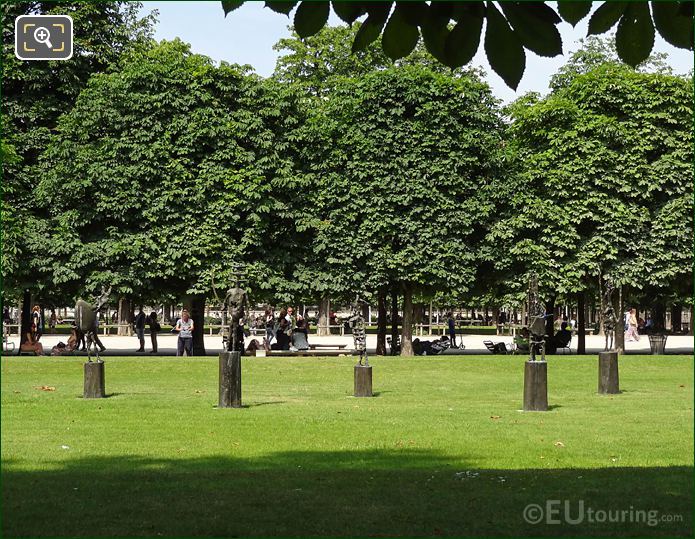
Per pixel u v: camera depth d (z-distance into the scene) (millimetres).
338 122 41812
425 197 41031
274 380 29078
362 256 41281
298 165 42500
